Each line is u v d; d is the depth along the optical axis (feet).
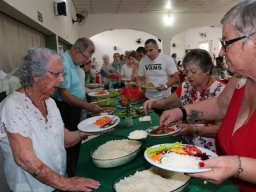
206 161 3.02
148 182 3.51
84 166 4.38
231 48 3.01
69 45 23.72
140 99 10.30
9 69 9.20
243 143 3.38
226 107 4.91
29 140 4.00
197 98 6.30
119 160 4.24
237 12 2.89
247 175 2.94
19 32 10.46
